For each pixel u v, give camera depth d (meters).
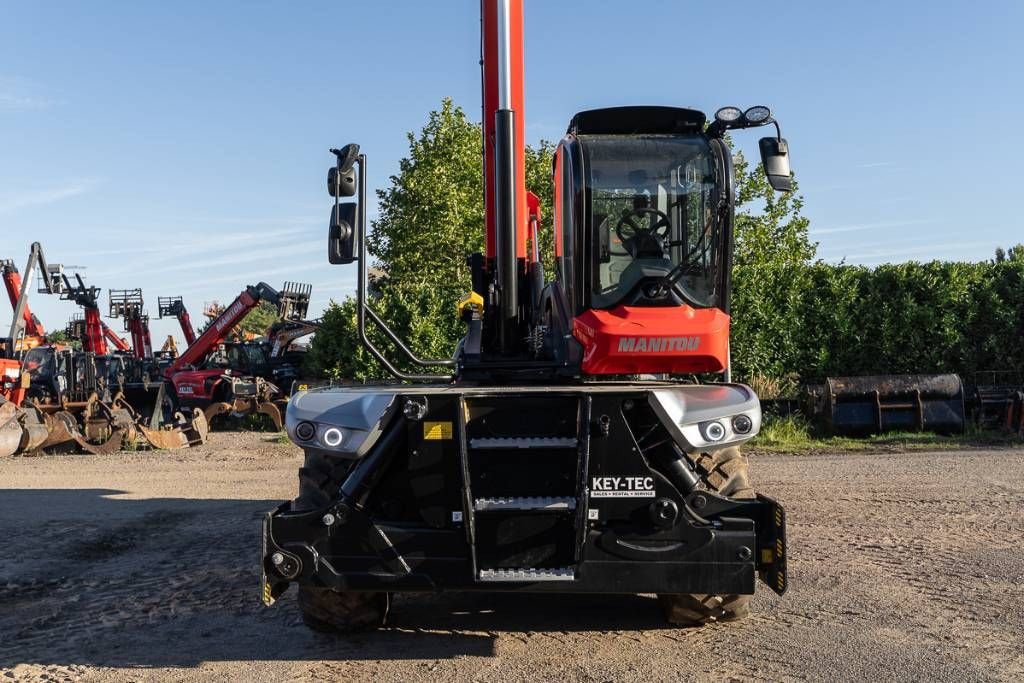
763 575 4.72
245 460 14.92
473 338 6.67
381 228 27.08
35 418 16.44
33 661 4.98
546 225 9.21
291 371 24.27
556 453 4.68
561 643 5.15
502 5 6.27
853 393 15.20
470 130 26.83
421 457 4.69
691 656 4.88
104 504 10.48
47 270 20.14
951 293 17.52
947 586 6.18
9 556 7.71
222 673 4.74
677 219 5.89
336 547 4.66
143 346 32.31
